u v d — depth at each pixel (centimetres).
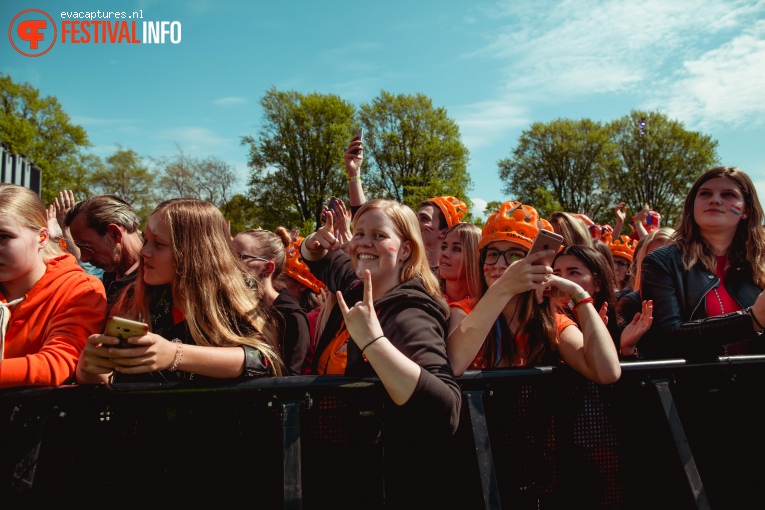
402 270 189
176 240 172
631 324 226
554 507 177
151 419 148
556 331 196
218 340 165
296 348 222
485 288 220
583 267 251
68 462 145
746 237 237
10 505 138
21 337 163
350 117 4028
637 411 189
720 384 199
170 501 149
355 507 158
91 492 145
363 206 195
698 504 172
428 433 163
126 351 137
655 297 235
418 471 162
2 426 142
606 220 4662
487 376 171
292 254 339
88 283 175
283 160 3947
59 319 163
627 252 471
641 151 4491
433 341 161
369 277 151
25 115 3644
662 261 238
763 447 200
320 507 156
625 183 4588
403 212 191
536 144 4959
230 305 173
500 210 213
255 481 152
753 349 235
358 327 148
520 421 175
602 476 183
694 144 4325
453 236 271
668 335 223
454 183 3981
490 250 211
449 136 4050
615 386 187
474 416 165
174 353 144
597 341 177
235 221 3922
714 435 196
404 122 3928
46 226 176
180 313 179
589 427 183
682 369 194
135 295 184
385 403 161
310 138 3944
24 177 1094
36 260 171
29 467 140
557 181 4894
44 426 143
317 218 3962
